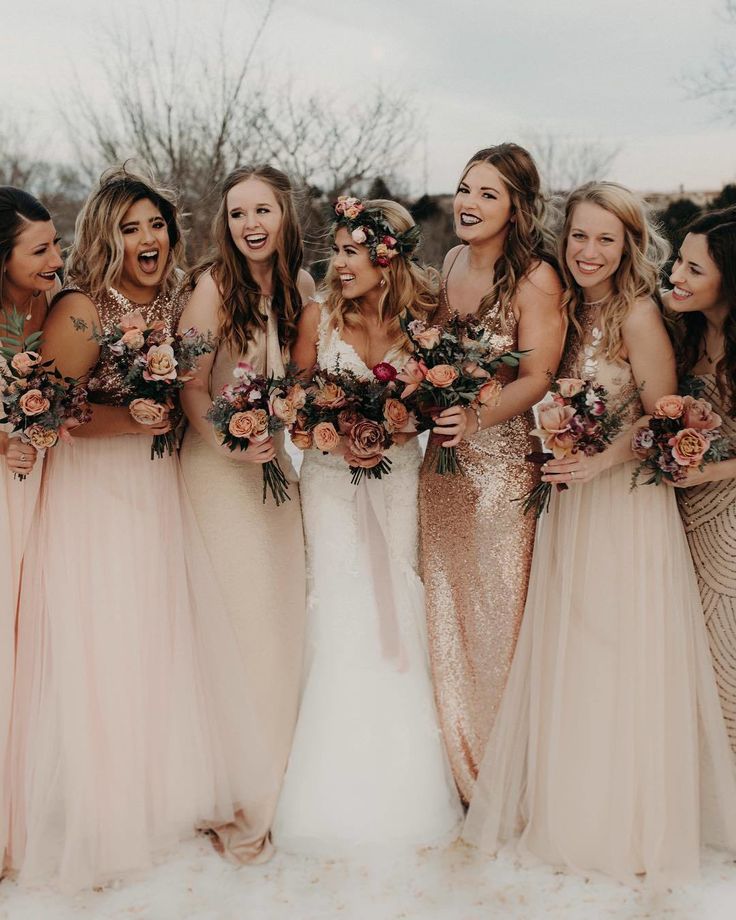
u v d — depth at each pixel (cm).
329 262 295
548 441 261
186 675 289
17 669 280
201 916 262
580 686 280
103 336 263
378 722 291
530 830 287
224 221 285
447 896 269
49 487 279
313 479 300
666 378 276
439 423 265
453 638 300
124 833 277
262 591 292
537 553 289
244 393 265
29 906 267
